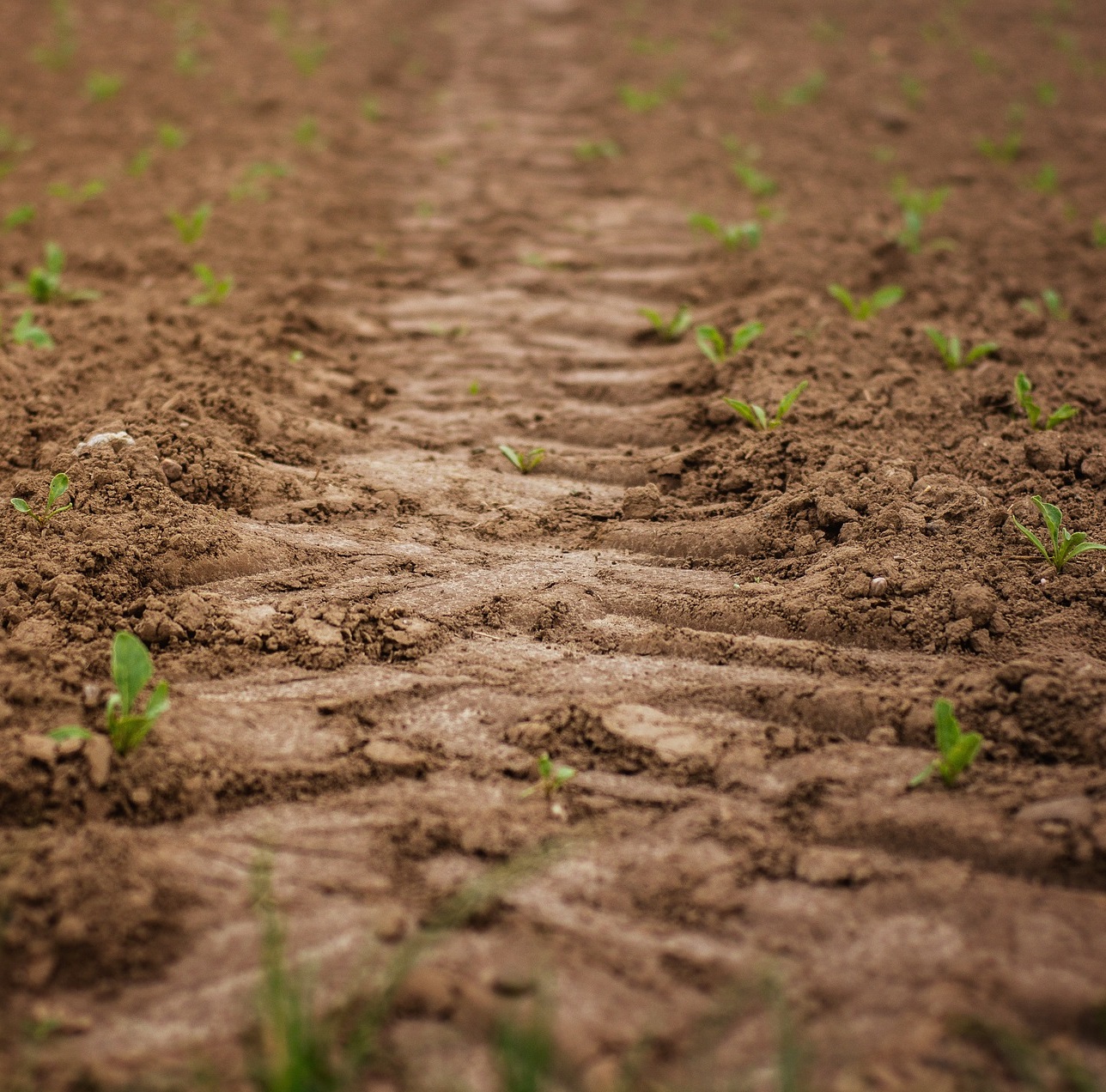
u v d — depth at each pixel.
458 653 2.65
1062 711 2.28
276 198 6.34
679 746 2.29
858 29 11.78
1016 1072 1.53
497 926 1.82
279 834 2.03
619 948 1.78
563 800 2.14
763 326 4.47
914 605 2.72
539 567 3.06
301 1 12.88
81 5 11.58
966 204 6.38
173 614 2.65
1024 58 10.43
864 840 2.02
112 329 4.37
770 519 3.19
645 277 5.44
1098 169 7.05
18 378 3.85
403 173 7.28
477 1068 1.55
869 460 3.37
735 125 8.32
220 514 3.12
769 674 2.55
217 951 1.75
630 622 2.80
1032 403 3.54
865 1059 1.57
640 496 3.36
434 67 10.55
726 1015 1.65
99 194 6.29
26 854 1.86
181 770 2.12
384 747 2.28
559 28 12.27
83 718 2.21
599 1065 1.55
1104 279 5.10
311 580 2.90
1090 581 2.76
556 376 4.41
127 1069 1.53
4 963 1.69
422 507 3.38
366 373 4.37
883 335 4.44
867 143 7.82
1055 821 1.99
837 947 1.78
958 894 1.87
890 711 2.36
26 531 2.87
